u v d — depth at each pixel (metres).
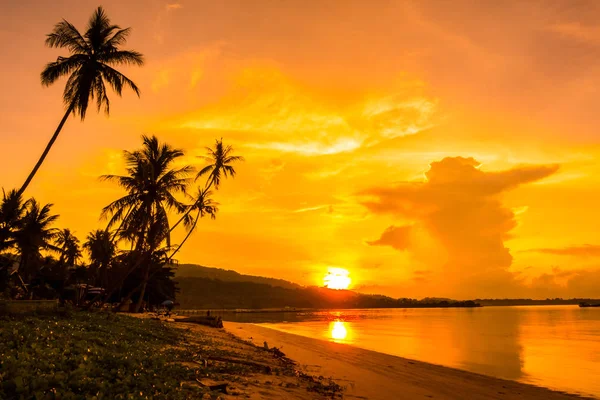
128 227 36.03
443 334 56.78
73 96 27.67
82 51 28.22
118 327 20.83
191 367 13.42
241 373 14.06
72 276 68.94
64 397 7.32
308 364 22.03
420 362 27.02
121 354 12.50
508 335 55.19
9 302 20.53
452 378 21.05
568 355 33.72
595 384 21.00
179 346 19.27
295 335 44.88
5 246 46.25
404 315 150.62
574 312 169.12
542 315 136.88
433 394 16.48
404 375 20.92
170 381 10.15
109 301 60.47
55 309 22.70
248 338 36.38
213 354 18.44
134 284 61.09
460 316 134.88
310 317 123.81
